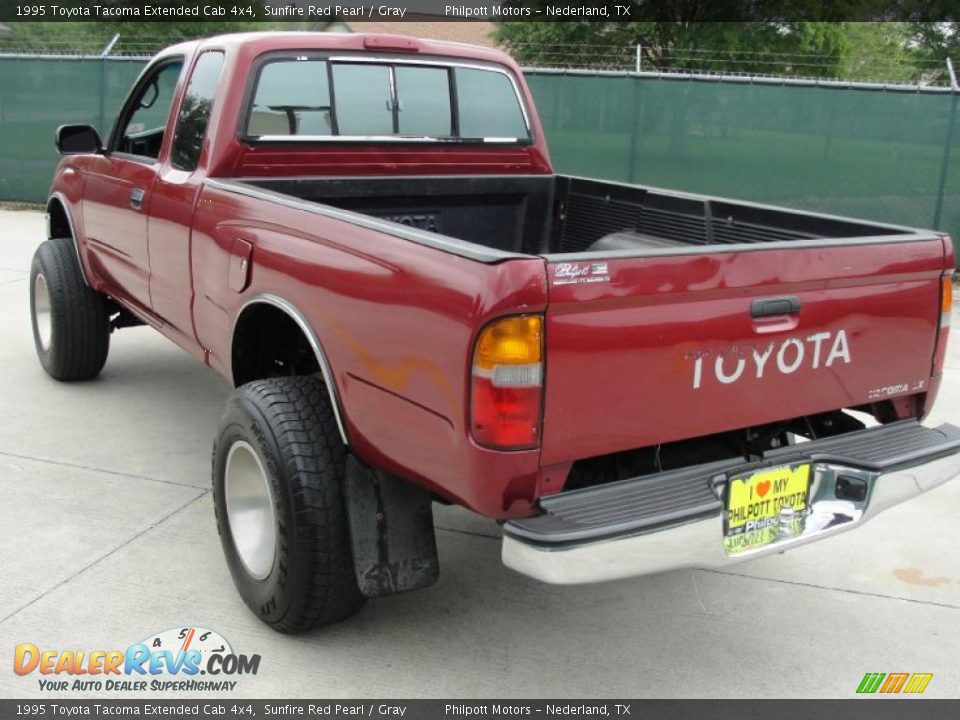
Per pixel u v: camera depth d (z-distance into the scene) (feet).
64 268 17.08
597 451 8.05
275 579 9.64
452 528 13.07
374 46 13.50
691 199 13.28
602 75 36.06
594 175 37.19
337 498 9.29
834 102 33.47
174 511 13.10
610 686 9.62
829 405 9.51
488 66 14.80
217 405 17.51
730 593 11.56
